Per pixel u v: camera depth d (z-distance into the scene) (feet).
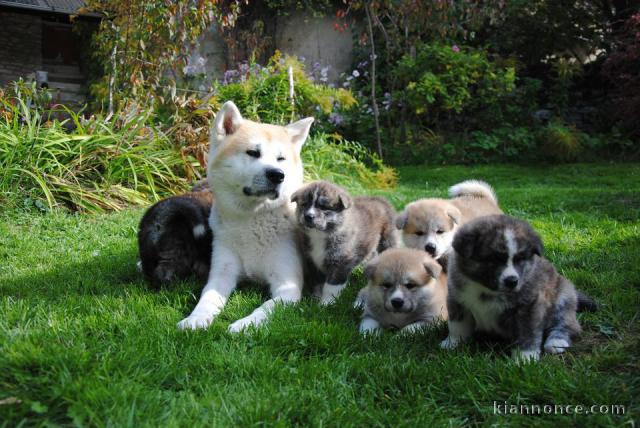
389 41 19.95
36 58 22.56
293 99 14.67
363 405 4.68
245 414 4.44
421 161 18.83
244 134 6.44
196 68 20.70
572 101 21.95
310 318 5.88
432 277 6.11
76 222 8.75
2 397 4.46
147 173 9.93
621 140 19.35
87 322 5.44
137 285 6.65
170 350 5.13
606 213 9.79
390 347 5.41
